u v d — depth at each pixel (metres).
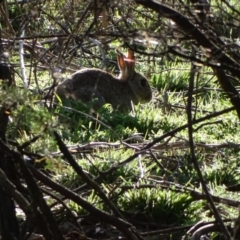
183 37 6.53
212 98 15.26
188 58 6.26
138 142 12.58
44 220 7.12
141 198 9.59
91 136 12.43
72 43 12.52
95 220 9.25
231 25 6.67
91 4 7.50
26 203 6.64
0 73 7.26
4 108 6.84
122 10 7.71
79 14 9.82
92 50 16.11
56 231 6.94
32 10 8.13
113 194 9.68
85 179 7.38
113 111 14.32
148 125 13.48
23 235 6.71
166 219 9.51
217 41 6.60
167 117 13.78
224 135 13.00
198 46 6.59
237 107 7.30
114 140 12.54
